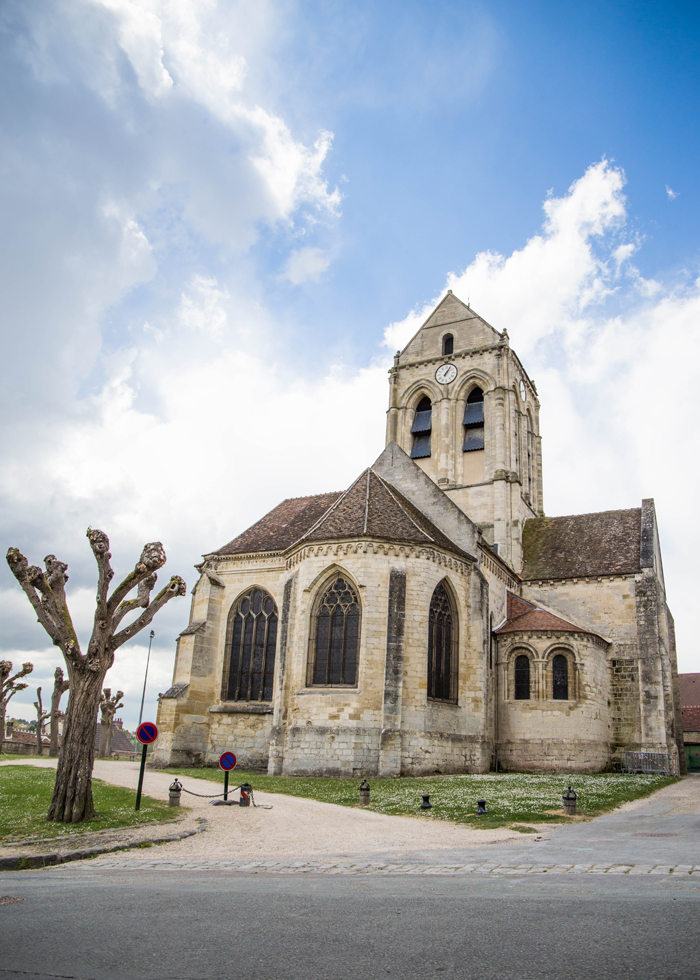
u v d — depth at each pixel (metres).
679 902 9.68
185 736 43.06
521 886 11.23
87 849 16.08
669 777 38.88
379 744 34.47
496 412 56.72
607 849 15.32
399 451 48.09
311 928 8.85
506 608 48.41
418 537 38.28
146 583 24.09
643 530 51.66
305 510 51.22
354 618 37.12
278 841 17.86
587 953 7.62
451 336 62.12
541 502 62.69
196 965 7.61
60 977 7.30
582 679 42.50
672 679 53.38
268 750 42.06
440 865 13.63
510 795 26.36
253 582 46.47
